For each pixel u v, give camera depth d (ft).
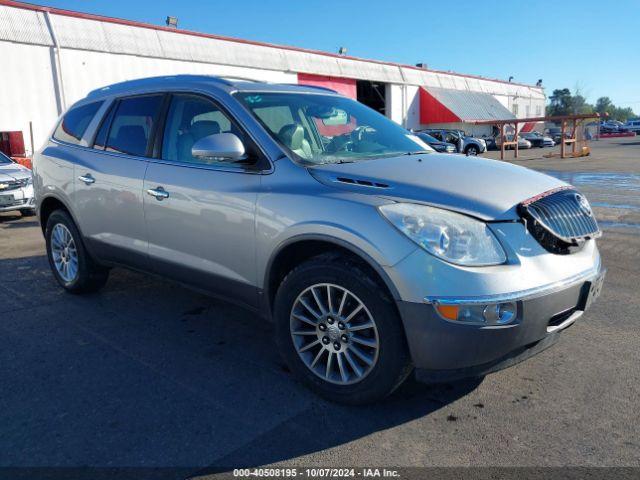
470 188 9.55
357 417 9.50
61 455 8.46
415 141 13.84
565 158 84.33
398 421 9.37
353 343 9.55
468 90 162.09
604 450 8.43
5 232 28.04
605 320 13.85
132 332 13.48
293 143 11.19
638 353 11.87
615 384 10.51
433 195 9.23
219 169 11.48
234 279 11.28
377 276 9.07
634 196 36.94
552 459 8.23
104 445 8.72
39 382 10.87
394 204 9.11
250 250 10.76
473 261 8.59
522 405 9.82
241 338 13.09
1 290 17.02
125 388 10.61
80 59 67.67
